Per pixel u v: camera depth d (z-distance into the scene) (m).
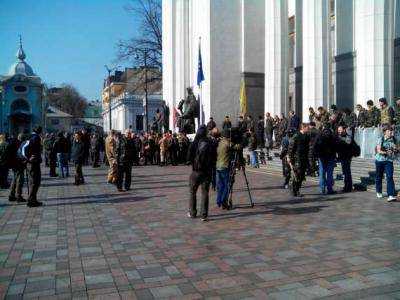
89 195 13.08
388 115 14.17
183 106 29.50
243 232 7.80
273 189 13.26
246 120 22.77
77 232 8.11
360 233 7.45
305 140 11.70
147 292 4.99
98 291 5.06
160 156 25.05
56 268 5.94
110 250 6.81
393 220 8.41
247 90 29.25
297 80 29.48
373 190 12.05
